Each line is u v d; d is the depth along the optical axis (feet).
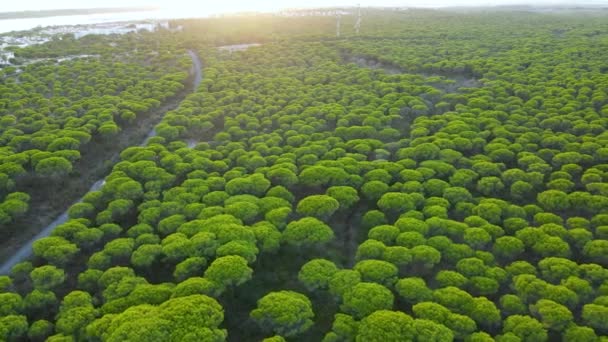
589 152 152.97
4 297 101.55
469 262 108.27
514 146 160.76
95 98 218.79
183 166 158.51
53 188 158.40
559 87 207.72
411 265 111.65
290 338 97.35
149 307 93.09
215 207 132.36
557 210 131.23
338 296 102.01
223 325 102.01
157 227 130.21
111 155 184.55
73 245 119.65
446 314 92.22
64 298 102.89
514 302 97.04
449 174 150.51
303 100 217.97
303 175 148.25
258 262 120.06
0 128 182.50
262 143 178.50
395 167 152.35
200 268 111.04
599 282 101.55
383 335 86.28
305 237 118.83
